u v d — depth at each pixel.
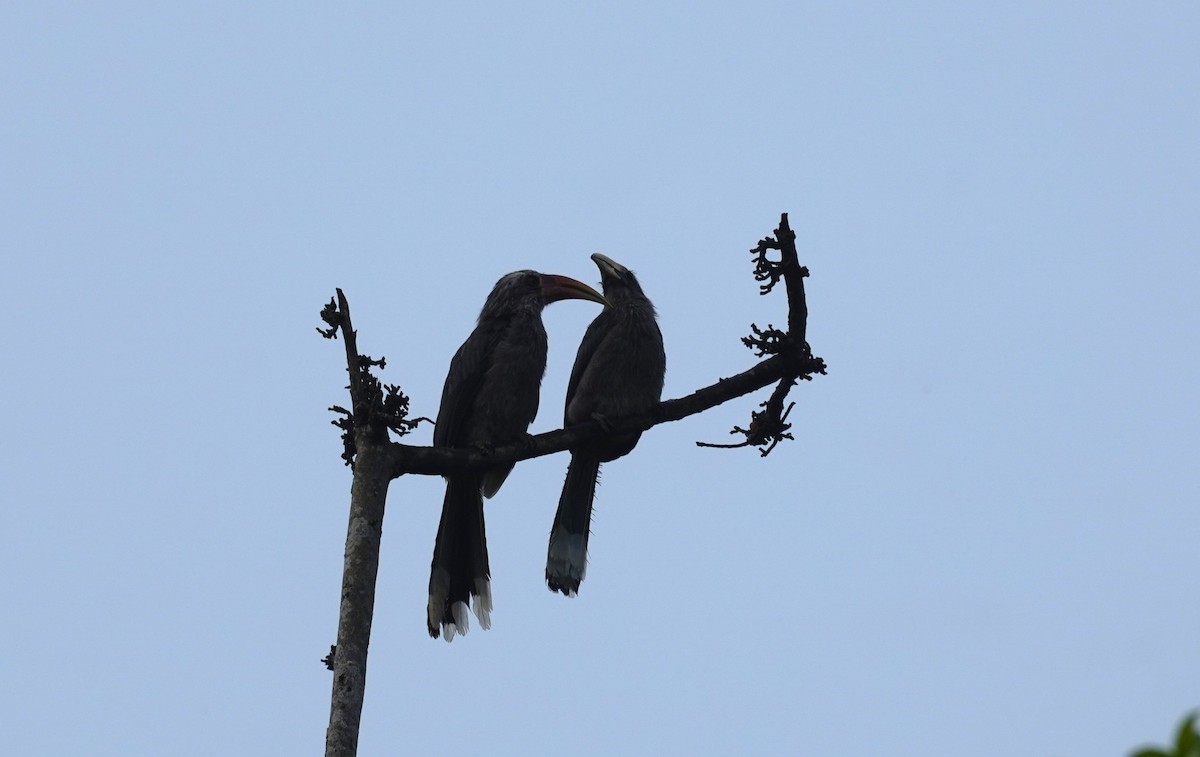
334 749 10.88
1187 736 6.20
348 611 11.53
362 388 12.47
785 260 14.52
